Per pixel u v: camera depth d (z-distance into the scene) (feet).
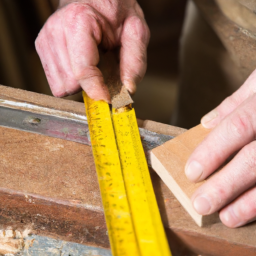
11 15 2.35
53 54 1.58
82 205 1.32
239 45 1.61
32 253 1.34
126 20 1.59
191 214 1.30
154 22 3.33
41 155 1.37
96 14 1.54
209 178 1.29
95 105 1.45
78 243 1.36
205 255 1.35
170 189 1.33
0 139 1.39
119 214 1.29
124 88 1.48
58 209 1.34
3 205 1.37
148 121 1.45
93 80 1.47
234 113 1.32
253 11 1.55
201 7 1.67
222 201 1.26
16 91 1.48
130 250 1.25
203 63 2.11
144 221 1.28
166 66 3.43
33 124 1.42
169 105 3.25
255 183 1.29
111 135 1.39
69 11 1.54
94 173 1.35
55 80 1.58
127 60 1.54
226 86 2.06
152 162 1.35
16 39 2.48
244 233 1.29
